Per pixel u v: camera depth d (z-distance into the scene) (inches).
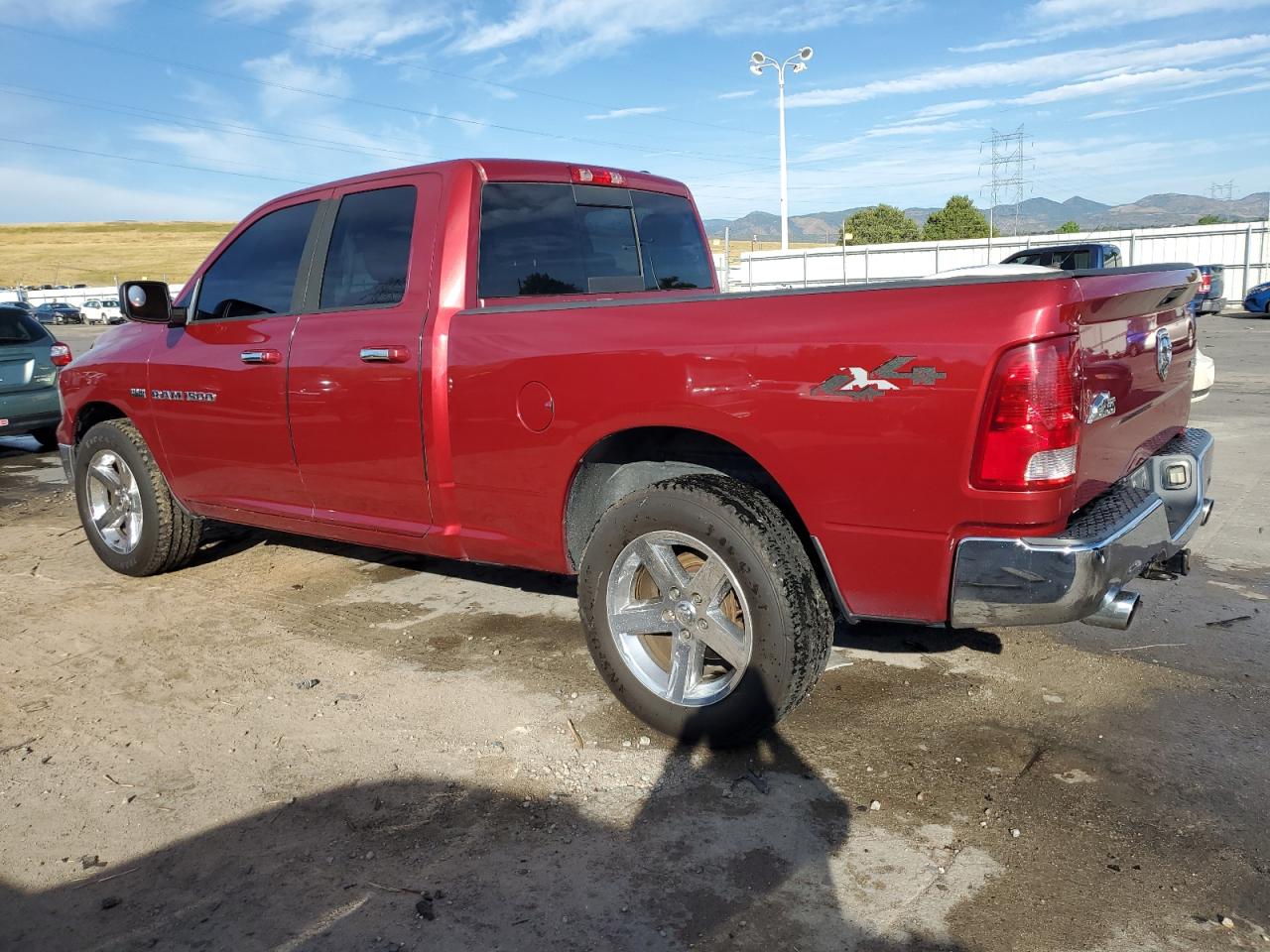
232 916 91.7
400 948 86.7
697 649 119.6
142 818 109.3
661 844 101.7
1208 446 143.4
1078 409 97.7
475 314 134.4
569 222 160.6
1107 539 99.3
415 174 149.0
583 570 126.4
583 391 123.0
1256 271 1330.0
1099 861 97.5
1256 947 84.7
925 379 98.9
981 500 98.3
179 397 178.1
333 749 124.2
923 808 107.7
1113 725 126.4
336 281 156.5
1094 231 1497.3
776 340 107.9
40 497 295.3
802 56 1560.0
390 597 184.5
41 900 95.0
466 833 104.5
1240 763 116.1
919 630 161.9
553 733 127.1
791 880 95.3
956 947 85.4
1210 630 158.9
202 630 169.0
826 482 107.0
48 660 157.0
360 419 148.6
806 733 125.6
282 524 171.0
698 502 114.0
